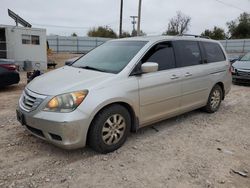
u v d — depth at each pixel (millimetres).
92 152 3900
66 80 3859
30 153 3830
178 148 4176
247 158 3934
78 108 3477
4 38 17031
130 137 4543
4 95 7922
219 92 6227
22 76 13547
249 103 7395
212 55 6035
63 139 3436
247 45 51625
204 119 5703
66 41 51094
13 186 3033
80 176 3285
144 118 4348
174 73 4781
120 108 3916
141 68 4199
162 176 3344
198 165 3652
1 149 3930
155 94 4418
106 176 3305
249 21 69562
